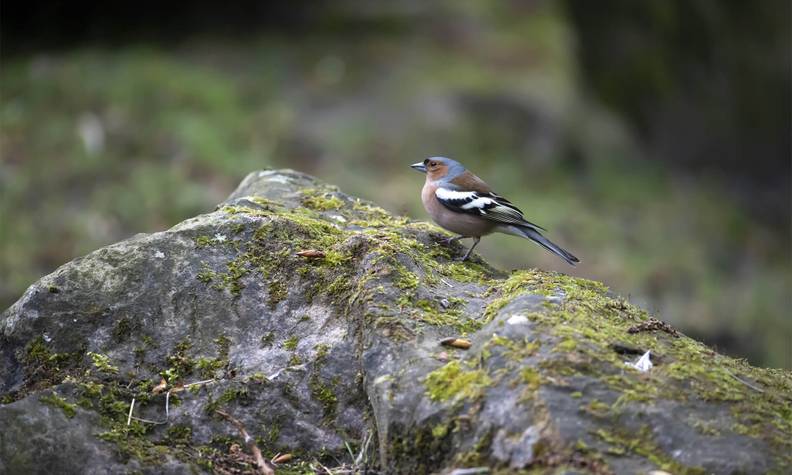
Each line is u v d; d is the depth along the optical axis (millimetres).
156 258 5734
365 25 24438
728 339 15469
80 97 17578
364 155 18734
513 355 4598
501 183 19062
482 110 21203
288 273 5734
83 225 14492
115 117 17203
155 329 5492
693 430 4223
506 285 5719
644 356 4688
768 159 20562
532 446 4133
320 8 24297
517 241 16984
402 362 4879
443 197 7668
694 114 20672
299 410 5234
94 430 4906
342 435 5160
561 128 21203
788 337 15836
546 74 23828
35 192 15094
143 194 15344
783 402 4551
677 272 17188
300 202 7086
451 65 23359
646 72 20625
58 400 4949
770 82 19891
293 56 21984
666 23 19922
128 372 5320
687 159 21062
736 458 4109
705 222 19281
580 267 16562
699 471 4051
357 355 5312
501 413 4332
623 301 5570
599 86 21344
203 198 15555
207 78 19234
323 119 19594
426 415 4527
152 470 4797
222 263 5766
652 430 4199
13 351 5375
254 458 5074
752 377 4742
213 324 5543
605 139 21266
